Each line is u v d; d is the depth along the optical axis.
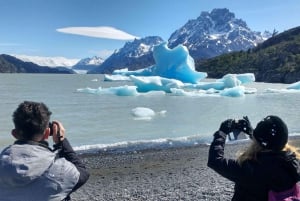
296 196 3.10
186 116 27.77
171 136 19.33
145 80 51.03
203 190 9.81
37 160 2.59
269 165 3.10
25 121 2.64
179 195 9.45
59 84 84.94
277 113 30.36
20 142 2.69
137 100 40.72
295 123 24.56
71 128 21.92
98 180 10.83
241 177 3.10
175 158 13.76
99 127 22.36
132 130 21.30
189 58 66.50
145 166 12.55
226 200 9.03
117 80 93.69
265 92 56.72
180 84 51.47
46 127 2.73
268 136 3.15
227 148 15.15
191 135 19.47
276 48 135.62
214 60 161.50
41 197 2.58
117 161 13.15
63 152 2.86
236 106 35.59
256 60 133.25
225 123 3.37
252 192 3.12
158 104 36.72
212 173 11.67
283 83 107.38
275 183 3.07
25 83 88.44
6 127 22.45
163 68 67.50
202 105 36.16
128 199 9.20
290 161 3.12
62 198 2.64
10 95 48.03
